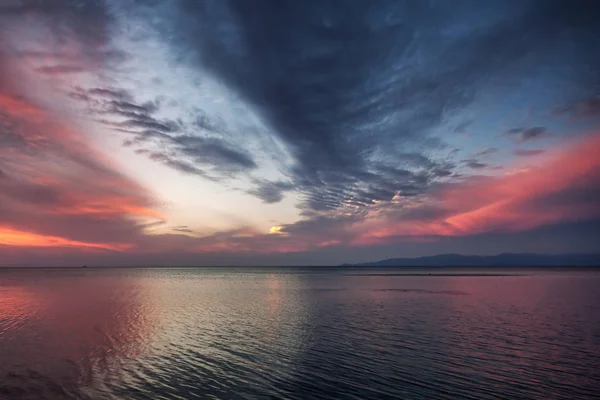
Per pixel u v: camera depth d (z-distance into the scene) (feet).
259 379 60.49
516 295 198.18
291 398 52.54
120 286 276.21
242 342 86.07
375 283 321.11
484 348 80.12
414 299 180.34
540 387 56.75
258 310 141.38
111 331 97.96
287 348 80.53
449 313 131.23
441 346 82.02
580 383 58.39
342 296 197.77
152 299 181.78
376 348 80.38
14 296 190.70
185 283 325.01
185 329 101.55
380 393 54.44
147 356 73.72
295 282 345.72
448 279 387.14
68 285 283.38
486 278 402.93
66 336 91.56
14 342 84.69
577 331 97.66
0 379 59.52
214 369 65.57
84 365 67.36
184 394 53.83
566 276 441.68
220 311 138.31
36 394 53.21
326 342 85.97
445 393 54.39
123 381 59.11
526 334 94.22
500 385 57.67
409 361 70.54
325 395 53.72
